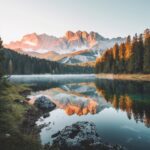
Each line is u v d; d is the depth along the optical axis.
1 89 29.19
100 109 34.22
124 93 50.44
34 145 16.91
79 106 37.75
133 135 20.66
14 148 15.37
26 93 51.66
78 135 18.11
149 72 91.94
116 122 25.61
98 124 24.92
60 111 33.50
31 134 20.25
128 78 102.88
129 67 105.50
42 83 93.62
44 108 35.25
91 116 29.56
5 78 28.47
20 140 16.98
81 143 17.27
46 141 19.12
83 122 20.86
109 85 74.38
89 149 16.73
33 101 40.09
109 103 39.09
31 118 26.97
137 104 36.06
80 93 56.84
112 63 138.38
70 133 18.80
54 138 19.95
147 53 92.81
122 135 20.64
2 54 27.22
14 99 33.22
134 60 103.69
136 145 18.05
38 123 25.61
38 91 60.59
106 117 28.53
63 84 89.06
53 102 41.28
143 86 62.25
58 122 26.44
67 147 17.16
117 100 41.47
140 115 28.48
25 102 35.50
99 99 44.81
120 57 119.81
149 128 22.78
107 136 20.36
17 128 20.33
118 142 18.72
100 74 152.88
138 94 47.28
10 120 21.67
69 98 47.91
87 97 48.88
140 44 102.62
